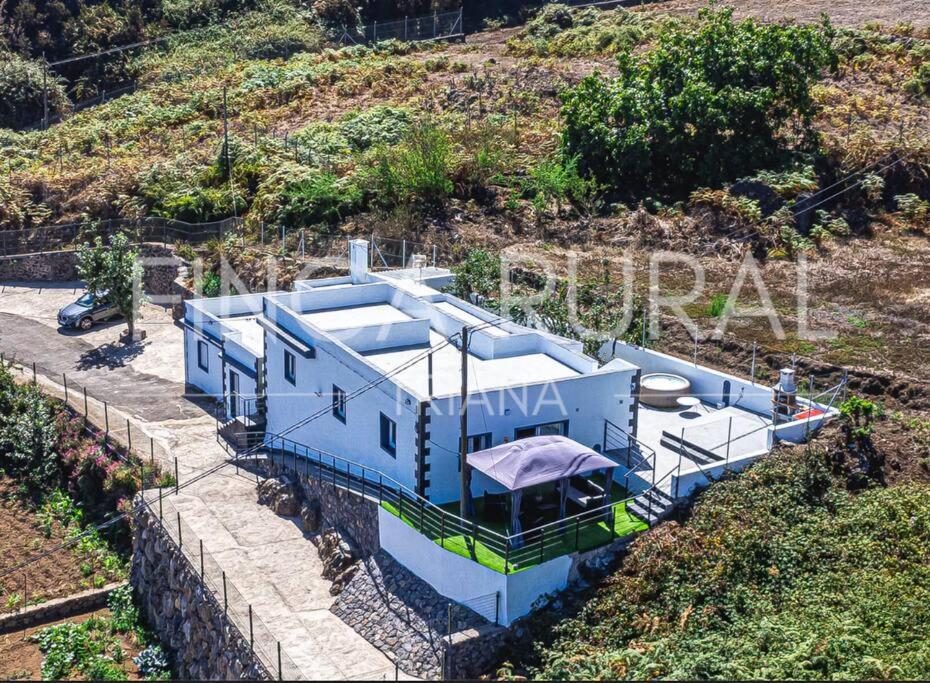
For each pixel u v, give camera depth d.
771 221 44.75
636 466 28.22
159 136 66.31
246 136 62.84
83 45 85.69
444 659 24.38
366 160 55.34
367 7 92.62
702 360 35.94
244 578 28.42
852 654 22.27
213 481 33.84
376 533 28.56
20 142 69.62
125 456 35.88
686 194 49.81
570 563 25.75
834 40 63.84
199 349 41.03
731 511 26.50
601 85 52.72
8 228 54.91
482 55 76.56
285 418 34.81
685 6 81.44
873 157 49.09
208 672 26.91
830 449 28.20
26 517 36.00
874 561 24.86
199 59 83.56
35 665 28.84
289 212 51.78
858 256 42.72
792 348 35.47
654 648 23.22
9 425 39.00
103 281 45.16
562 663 23.39
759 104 47.88
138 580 32.03
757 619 23.84
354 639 26.09
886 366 33.62
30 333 47.00
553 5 85.88
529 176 51.88
